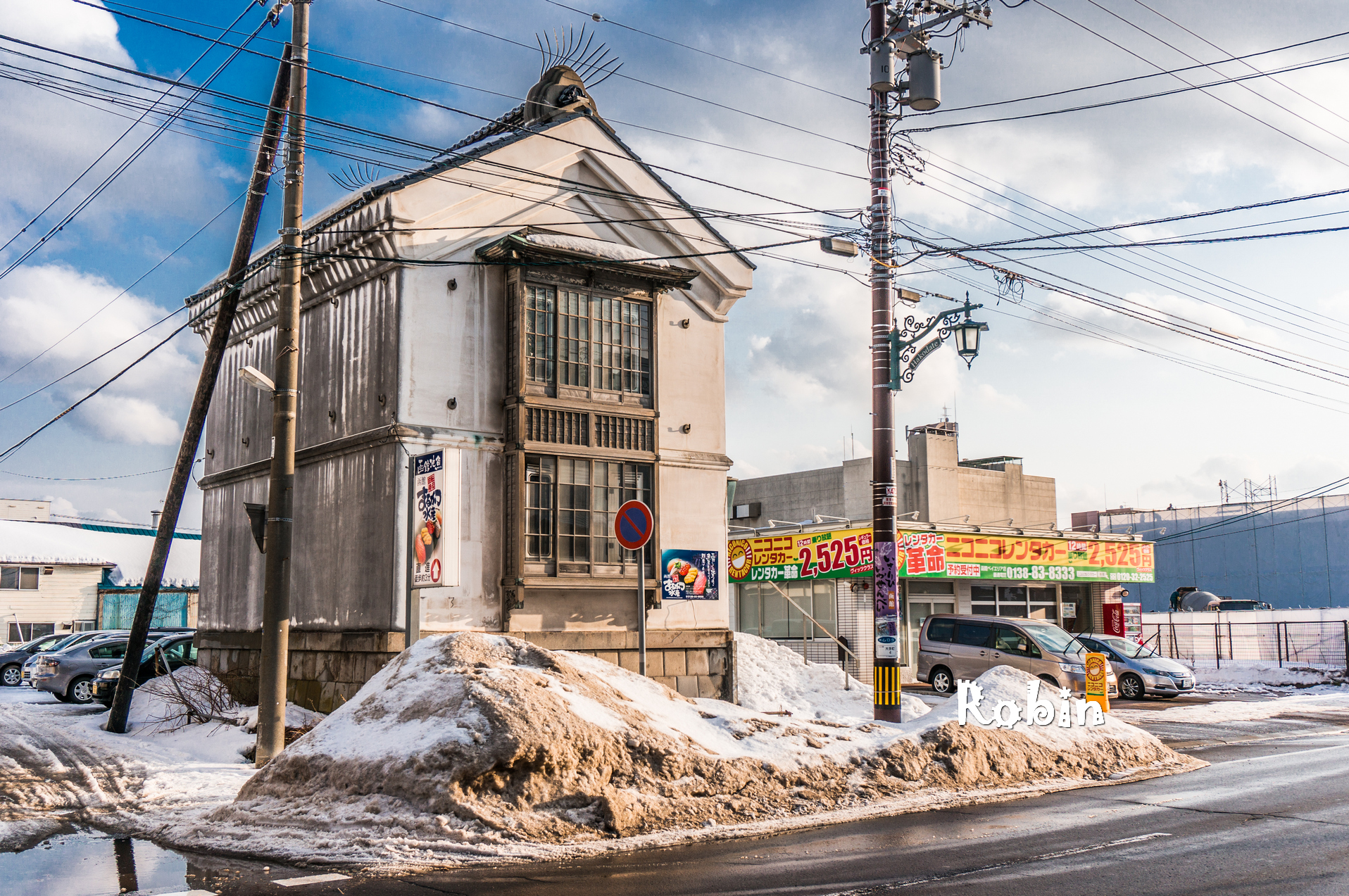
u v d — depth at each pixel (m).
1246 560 60.56
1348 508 57.53
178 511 16.20
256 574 19.41
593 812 9.07
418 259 16.25
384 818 8.65
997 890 7.02
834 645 27.42
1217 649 35.78
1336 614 40.81
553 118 18.50
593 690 10.87
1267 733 18.23
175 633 24.44
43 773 12.09
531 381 16.88
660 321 18.80
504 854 8.02
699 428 19.03
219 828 8.95
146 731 16.06
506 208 17.28
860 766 11.33
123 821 9.66
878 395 14.41
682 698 12.65
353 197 17.58
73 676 22.50
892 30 14.60
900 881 7.30
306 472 18.00
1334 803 10.84
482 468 16.53
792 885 7.17
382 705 10.19
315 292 18.16
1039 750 12.83
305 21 13.34
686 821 9.38
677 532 18.50
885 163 14.56
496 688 9.76
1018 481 46.81
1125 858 8.07
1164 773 13.21
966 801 10.88
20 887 7.09
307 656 17.38
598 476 17.42
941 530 28.20
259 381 13.06
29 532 45.25
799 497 45.28
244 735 14.44
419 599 14.56
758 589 30.31
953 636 23.84
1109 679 25.59
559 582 16.62
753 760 10.66
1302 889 7.07
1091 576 32.16
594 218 18.39
